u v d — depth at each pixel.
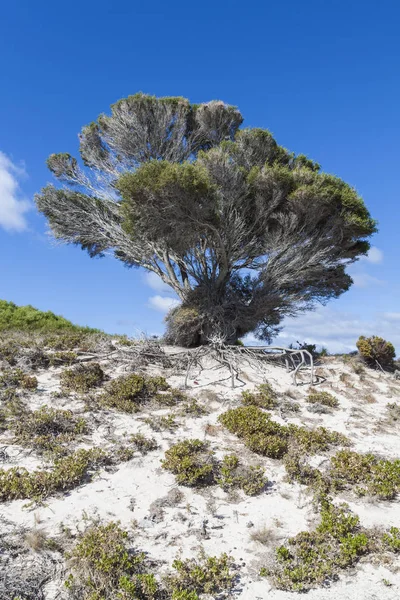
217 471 6.59
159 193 11.99
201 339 14.09
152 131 17.66
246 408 8.61
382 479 6.69
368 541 5.21
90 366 10.08
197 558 4.84
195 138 18.52
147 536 5.17
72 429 7.50
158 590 4.30
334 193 13.46
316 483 6.50
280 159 15.87
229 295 14.88
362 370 12.81
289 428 8.24
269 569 4.77
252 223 14.85
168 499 5.91
